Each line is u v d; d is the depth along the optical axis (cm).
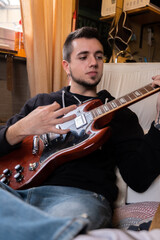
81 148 90
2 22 196
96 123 98
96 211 71
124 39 219
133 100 94
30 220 41
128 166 101
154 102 132
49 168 95
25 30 179
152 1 217
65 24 199
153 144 93
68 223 38
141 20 254
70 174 91
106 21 227
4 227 40
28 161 100
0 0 191
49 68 191
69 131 98
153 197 96
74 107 89
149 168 94
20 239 38
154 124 96
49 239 37
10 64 180
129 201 103
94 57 115
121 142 107
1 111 190
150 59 290
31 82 184
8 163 103
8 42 193
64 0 196
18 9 199
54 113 87
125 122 114
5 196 48
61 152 92
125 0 226
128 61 217
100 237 40
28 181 94
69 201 75
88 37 116
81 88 119
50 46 188
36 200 82
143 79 140
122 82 147
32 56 183
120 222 87
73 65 118
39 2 174
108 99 121
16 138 96
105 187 92
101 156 103
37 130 90
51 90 198
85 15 213
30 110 123
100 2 222
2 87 188
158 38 297
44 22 180
